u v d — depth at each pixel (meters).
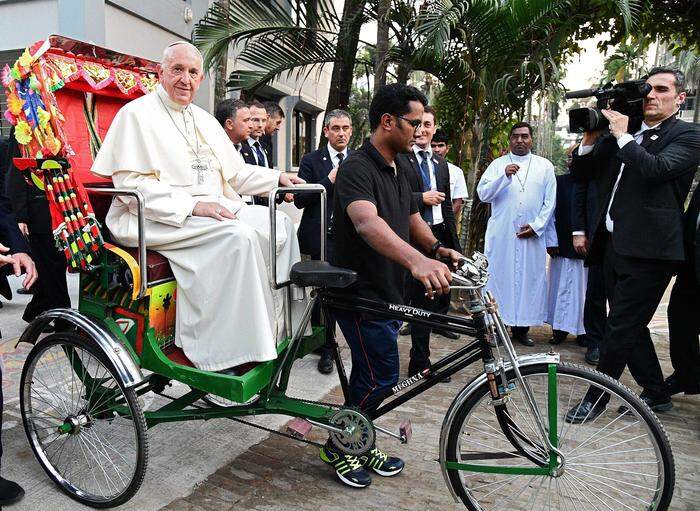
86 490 2.54
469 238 6.08
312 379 3.94
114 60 3.02
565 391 2.38
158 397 3.54
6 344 4.32
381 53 5.73
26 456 2.85
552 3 5.16
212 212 2.48
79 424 2.57
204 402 3.26
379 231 2.21
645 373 3.57
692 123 3.12
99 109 3.09
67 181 2.49
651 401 3.61
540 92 5.93
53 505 2.48
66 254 2.54
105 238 2.75
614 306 3.31
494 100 5.60
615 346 3.29
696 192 3.38
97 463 2.66
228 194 3.16
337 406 2.50
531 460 2.28
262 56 6.75
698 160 3.04
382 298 2.49
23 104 2.58
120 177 2.68
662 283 3.20
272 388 2.55
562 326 4.90
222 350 2.45
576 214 4.58
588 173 3.75
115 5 7.01
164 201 2.48
